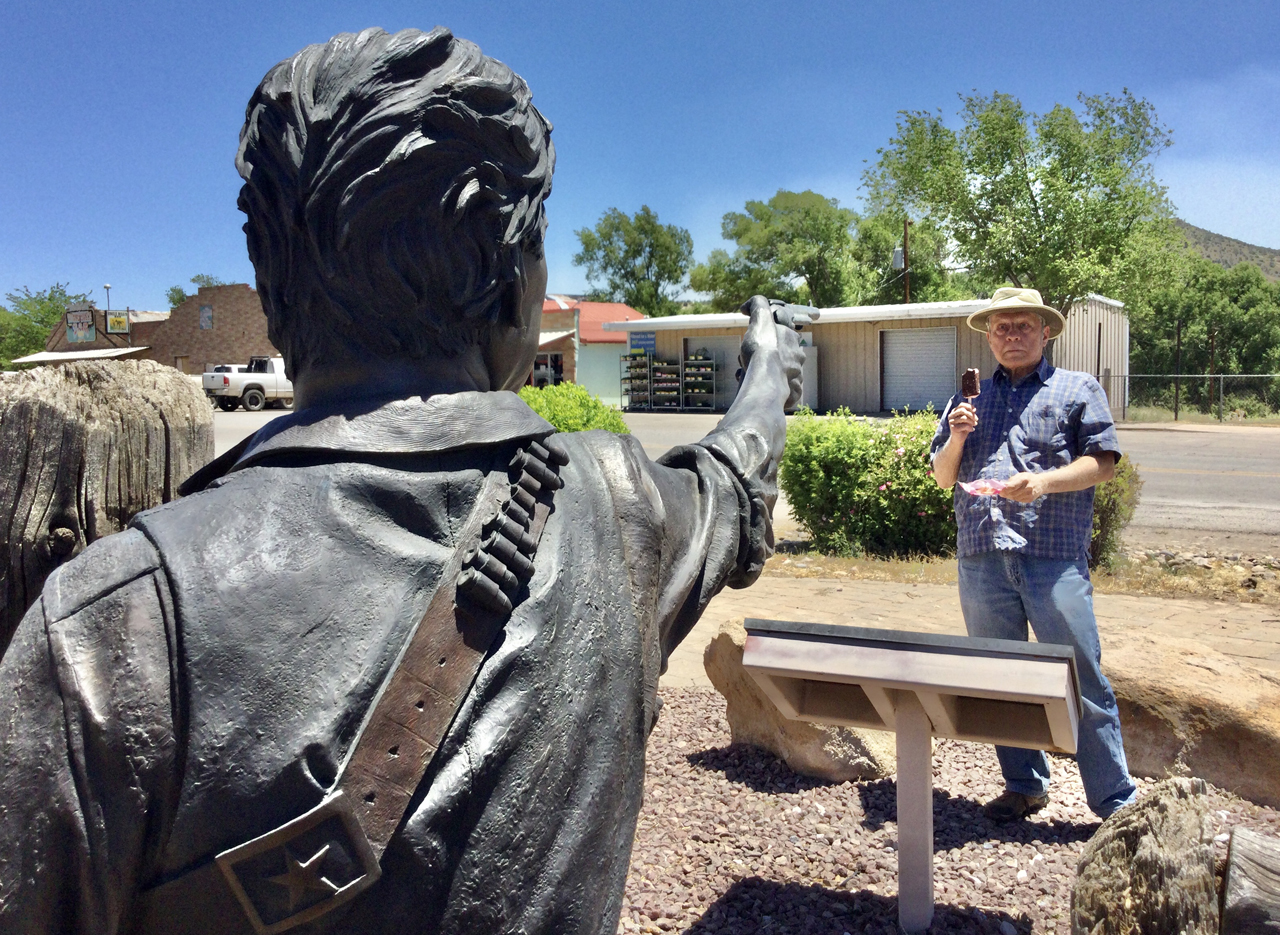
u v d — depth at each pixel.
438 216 1.03
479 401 1.07
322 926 0.87
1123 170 25.56
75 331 48.28
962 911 2.94
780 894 3.11
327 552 0.94
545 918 0.96
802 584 7.70
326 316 1.06
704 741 4.54
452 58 1.05
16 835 0.81
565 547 1.07
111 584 0.88
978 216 27.30
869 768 4.03
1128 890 2.08
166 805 0.85
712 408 29.77
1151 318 44.34
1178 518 11.05
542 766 0.97
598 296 69.38
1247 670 4.17
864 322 26.45
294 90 1.03
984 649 2.38
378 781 0.88
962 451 3.65
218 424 25.52
